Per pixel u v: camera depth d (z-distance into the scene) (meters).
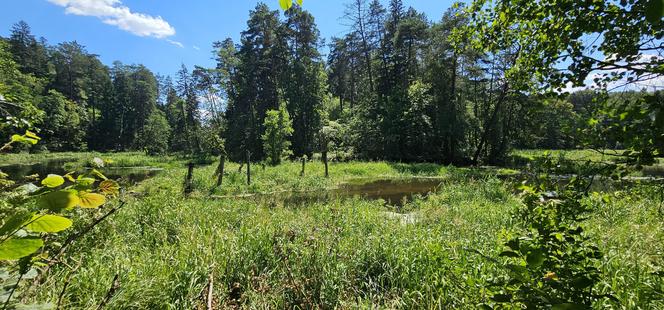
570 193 2.21
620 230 5.94
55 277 3.75
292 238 5.58
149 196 7.91
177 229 6.86
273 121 28.27
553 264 1.99
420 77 34.81
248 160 16.47
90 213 4.70
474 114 35.34
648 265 3.95
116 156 47.22
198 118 57.28
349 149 34.12
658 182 2.44
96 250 4.74
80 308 3.34
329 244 5.46
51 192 0.95
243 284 4.71
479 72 31.16
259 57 40.97
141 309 3.74
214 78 51.47
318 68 38.22
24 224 0.89
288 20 39.69
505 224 7.04
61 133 49.59
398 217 8.27
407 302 4.21
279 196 14.23
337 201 11.03
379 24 37.28
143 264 4.69
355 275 5.00
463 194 11.84
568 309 1.46
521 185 2.37
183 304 3.99
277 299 4.28
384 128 31.81
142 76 80.88
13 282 1.19
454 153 31.61
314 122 37.62
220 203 10.25
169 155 49.25
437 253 4.80
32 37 62.59
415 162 30.64
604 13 2.29
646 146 1.83
